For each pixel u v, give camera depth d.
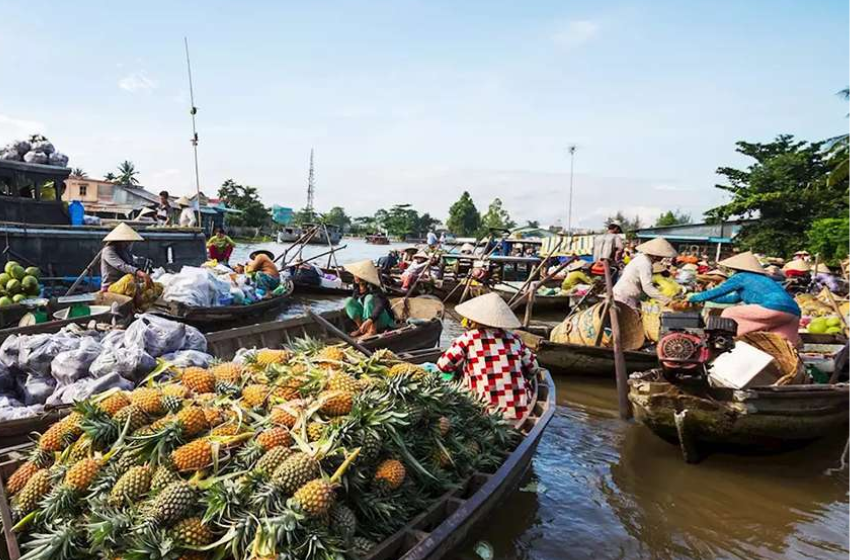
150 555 2.68
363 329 8.36
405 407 3.55
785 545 4.50
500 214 84.94
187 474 3.04
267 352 4.38
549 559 4.20
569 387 8.43
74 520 3.00
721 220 36.66
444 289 17.44
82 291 12.34
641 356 8.29
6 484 3.51
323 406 3.38
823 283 17.44
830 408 5.75
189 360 5.52
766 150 38.53
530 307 11.57
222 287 11.93
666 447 6.27
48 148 13.35
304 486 2.83
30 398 5.23
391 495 3.31
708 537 4.57
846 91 23.56
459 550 3.94
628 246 23.75
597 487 5.32
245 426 3.34
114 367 5.07
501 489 4.18
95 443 3.32
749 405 5.37
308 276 18.28
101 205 33.44
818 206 32.41
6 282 9.62
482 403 4.70
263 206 71.00
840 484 5.52
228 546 2.75
